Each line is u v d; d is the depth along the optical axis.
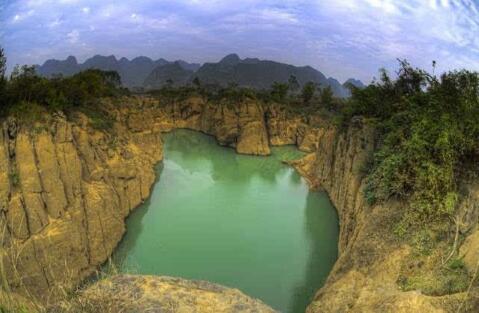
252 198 42.59
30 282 20.62
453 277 14.24
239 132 65.69
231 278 27.16
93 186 28.95
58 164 25.47
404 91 36.31
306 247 31.66
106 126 35.50
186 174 50.97
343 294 18.45
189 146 67.75
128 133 42.34
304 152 65.25
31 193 23.08
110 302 9.09
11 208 21.94
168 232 33.66
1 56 26.39
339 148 39.69
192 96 84.06
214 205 40.12
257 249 31.27
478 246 15.02
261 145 62.97
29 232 22.38
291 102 82.19
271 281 26.86
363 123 33.72
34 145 24.14
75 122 30.72
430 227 18.64
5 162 22.67
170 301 9.45
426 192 19.69
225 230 34.41
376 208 23.06
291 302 24.56
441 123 21.66
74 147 27.44
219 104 73.31
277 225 35.75
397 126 27.45
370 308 14.87
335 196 38.53
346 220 29.94
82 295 9.10
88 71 54.44
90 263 25.84
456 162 20.53
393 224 20.47
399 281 16.77
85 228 26.28
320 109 77.94
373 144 30.80
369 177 26.22
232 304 9.80
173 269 28.06
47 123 25.72
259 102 69.94
